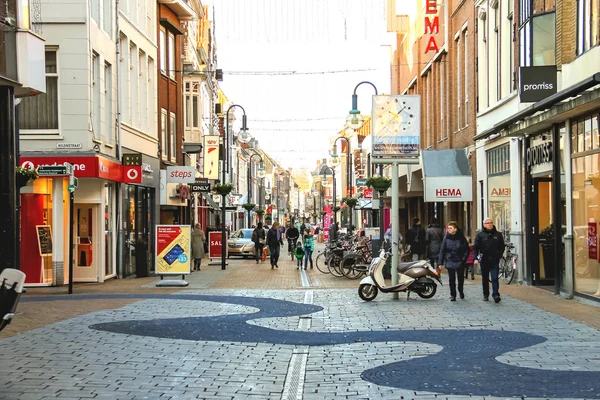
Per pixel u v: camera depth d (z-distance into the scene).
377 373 9.03
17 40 14.88
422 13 35.75
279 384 8.53
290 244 37.84
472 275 22.94
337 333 12.37
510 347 10.56
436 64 33.94
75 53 22.20
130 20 27.69
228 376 8.92
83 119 22.19
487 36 24.36
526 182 19.88
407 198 44.38
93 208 23.58
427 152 27.55
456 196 26.52
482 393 7.77
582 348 10.35
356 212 76.00
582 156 15.88
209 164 41.44
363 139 64.56
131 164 25.27
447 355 10.09
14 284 8.12
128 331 12.30
